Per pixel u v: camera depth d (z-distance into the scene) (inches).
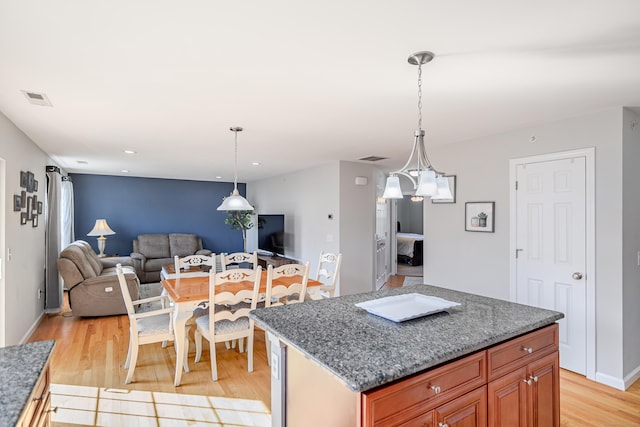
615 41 68.5
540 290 129.5
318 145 167.0
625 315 110.3
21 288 141.5
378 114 117.3
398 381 49.6
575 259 119.9
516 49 71.8
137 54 73.5
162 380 114.0
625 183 110.2
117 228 287.7
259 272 116.3
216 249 328.5
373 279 224.8
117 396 104.0
